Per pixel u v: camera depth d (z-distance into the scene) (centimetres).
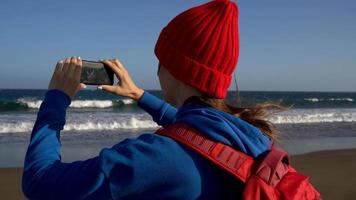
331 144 1688
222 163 127
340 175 1035
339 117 2748
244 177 126
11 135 1742
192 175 124
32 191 129
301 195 129
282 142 1669
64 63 150
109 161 124
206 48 136
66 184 125
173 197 124
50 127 138
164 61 144
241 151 131
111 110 3247
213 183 127
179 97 147
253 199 123
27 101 3344
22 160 1223
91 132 1886
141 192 125
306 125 2397
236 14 142
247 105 160
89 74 161
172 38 141
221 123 131
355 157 1297
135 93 186
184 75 139
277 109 162
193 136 129
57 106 142
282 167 134
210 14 137
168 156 125
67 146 1463
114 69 174
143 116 2500
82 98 5128
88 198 124
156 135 130
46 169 129
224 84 141
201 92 141
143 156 124
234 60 142
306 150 1500
